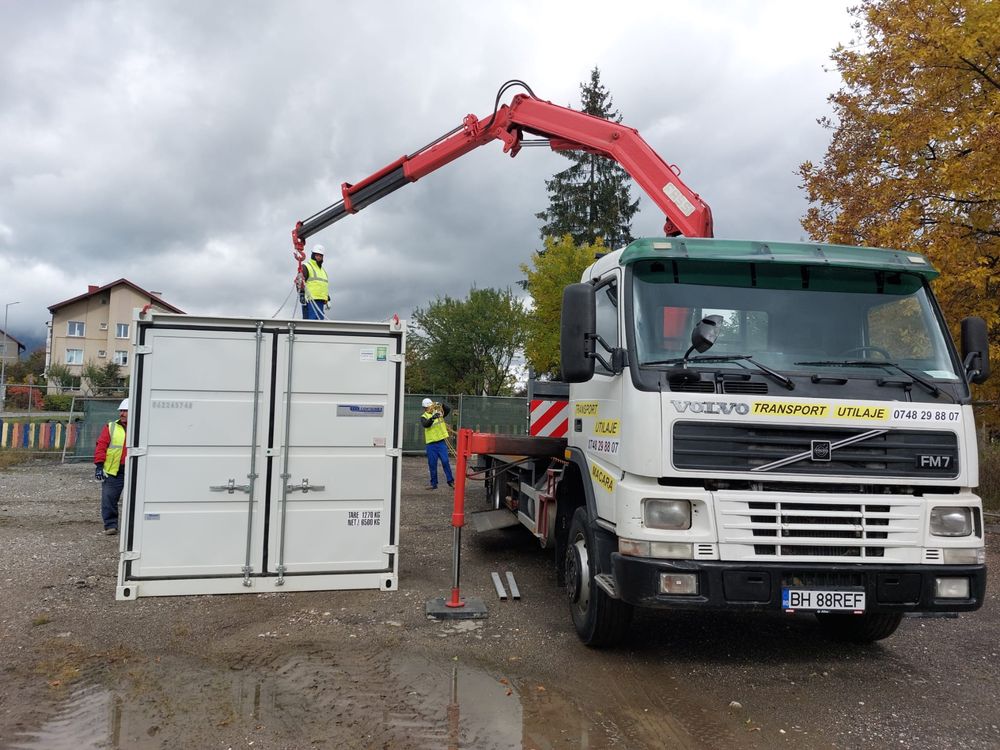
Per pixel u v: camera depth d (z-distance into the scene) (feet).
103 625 17.56
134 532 19.58
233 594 20.12
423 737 12.25
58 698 13.48
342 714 13.05
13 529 29.40
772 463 13.85
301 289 30.76
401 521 33.45
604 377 16.63
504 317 129.90
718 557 13.61
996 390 34.60
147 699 13.51
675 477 13.84
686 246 15.51
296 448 20.51
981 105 31.53
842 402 14.14
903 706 13.97
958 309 31.30
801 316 15.42
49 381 165.48
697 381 14.26
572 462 19.07
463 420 65.72
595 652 16.57
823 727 13.00
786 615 19.88
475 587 21.79
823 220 37.81
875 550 13.91
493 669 15.39
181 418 19.90
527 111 26.63
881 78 34.17
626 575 13.91
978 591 13.93
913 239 31.42
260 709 13.19
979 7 30.19
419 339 136.98
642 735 12.52
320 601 19.77
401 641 16.93
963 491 14.66
